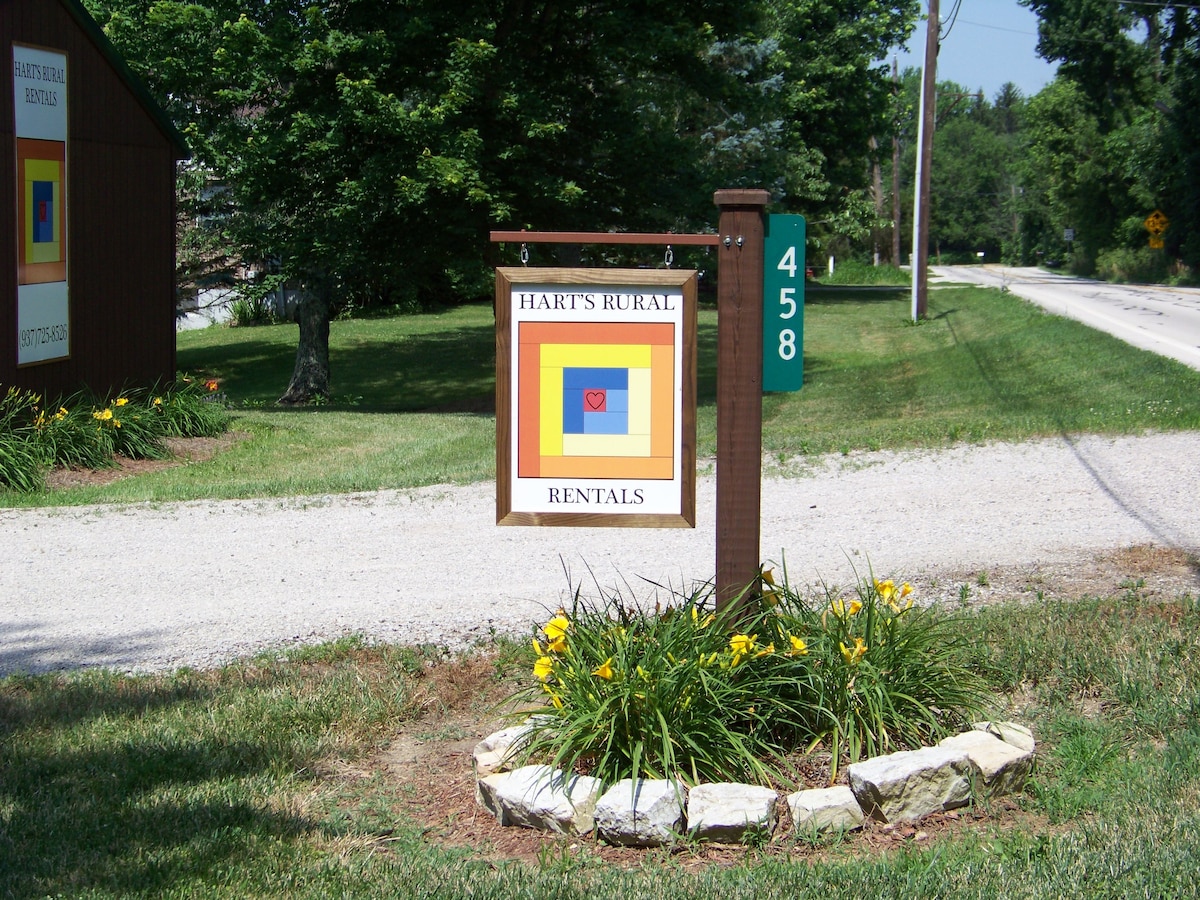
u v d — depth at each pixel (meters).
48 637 6.70
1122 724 4.91
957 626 6.01
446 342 33.28
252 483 11.79
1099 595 6.71
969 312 33.28
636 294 4.71
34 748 4.96
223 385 27.31
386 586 7.56
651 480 4.77
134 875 3.86
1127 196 54.59
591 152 20.86
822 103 45.03
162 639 6.59
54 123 13.45
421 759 4.96
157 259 16.00
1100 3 49.97
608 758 4.43
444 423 16.97
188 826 4.24
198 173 23.03
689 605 4.88
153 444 13.85
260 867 3.93
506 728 5.03
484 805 4.47
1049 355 19.59
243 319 38.88
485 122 19.50
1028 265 86.81
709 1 20.95
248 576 7.93
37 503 10.92
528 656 5.99
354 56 18.77
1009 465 10.61
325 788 4.67
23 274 12.85
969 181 111.69
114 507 10.45
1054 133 58.16
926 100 32.72
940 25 32.50
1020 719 5.07
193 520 9.80
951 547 7.96
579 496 4.79
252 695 5.58
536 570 7.84
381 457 13.72
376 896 3.72
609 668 4.42
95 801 4.44
